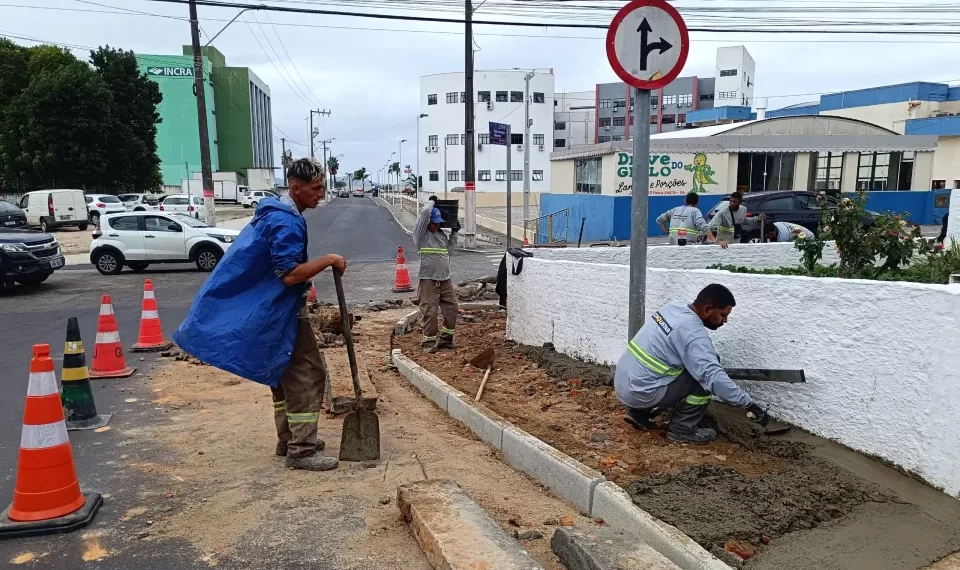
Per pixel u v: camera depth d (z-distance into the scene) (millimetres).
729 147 22922
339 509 3764
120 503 3881
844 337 4133
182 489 4074
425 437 5039
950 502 3436
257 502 3863
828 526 3342
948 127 30078
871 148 23828
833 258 8742
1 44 44719
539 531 3490
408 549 3303
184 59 76438
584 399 5594
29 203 32312
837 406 4199
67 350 5324
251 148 85125
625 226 22625
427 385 6242
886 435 3869
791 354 4516
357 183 171000
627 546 2955
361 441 4520
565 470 3955
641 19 4809
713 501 3588
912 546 3127
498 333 8758
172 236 17016
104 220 16812
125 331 9484
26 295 13172
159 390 6414
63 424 3676
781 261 8727
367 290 13664
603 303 6340
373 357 7770
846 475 3795
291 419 4359
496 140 18359
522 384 6227
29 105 40875
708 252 8367
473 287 12492
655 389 4539
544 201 30141
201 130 23031
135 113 45406
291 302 4137
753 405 4332
